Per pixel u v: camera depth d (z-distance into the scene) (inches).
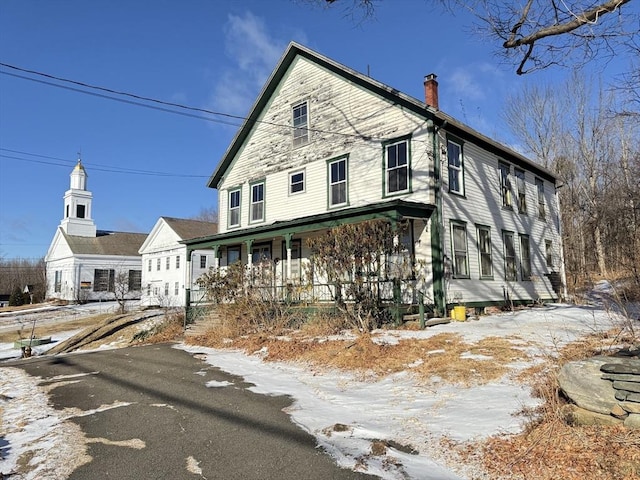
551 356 307.4
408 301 547.5
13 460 204.2
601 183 1207.6
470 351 348.5
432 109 548.7
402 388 289.7
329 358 379.2
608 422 183.3
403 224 511.5
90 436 231.8
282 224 623.5
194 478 178.1
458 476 171.0
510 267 689.6
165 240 1337.4
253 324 569.6
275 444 209.3
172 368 405.4
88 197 1770.4
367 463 185.3
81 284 1579.7
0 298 2018.9
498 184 695.7
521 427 203.5
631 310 423.5
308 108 716.0
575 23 277.0
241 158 834.8
